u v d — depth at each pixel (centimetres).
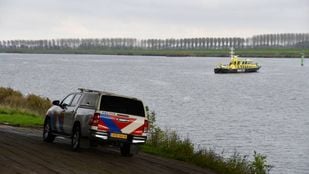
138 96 10594
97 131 2219
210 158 2503
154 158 2395
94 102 2281
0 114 4059
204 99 10506
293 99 11338
